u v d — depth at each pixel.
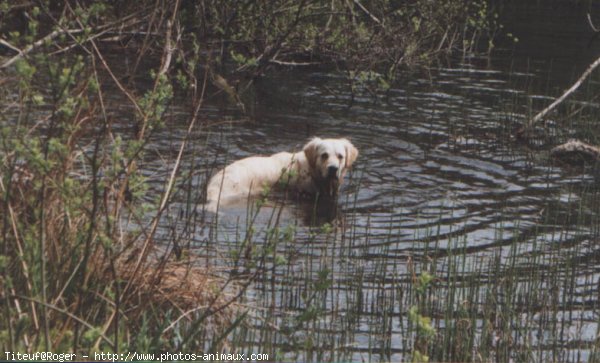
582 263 11.84
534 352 9.28
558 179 15.82
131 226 11.25
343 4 24.75
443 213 13.61
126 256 9.23
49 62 7.74
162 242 10.92
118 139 7.88
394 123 19.12
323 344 8.86
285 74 23.95
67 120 8.16
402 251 11.93
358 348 9.12
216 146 16.11
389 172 15.70
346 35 24.38
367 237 12.40
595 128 19.42
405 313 9.99
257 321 9.34
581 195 14.92
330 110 20.00
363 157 16.50
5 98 10.80
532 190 15.09
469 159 16.73
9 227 7.97
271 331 8.58
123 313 7.77
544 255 11.88
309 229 12.59
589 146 17.20
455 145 17.59
